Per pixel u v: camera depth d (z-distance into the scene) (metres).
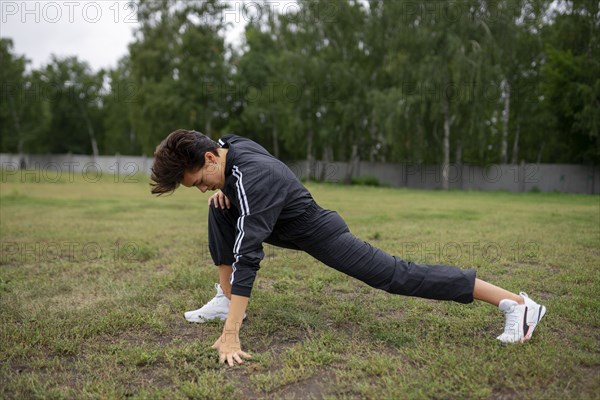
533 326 2.24
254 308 2.84
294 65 23.20
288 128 24.75
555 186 21.45
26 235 5.57
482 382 1.89
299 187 2.22
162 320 2.69
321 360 2.13
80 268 3.95
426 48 20.61
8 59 37.03
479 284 2.26
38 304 2.97
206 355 2.20
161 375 2.03
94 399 1.83
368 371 2.02
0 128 37.81
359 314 2.71
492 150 26.69
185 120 28.98
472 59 20.06
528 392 1.83
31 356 2.24
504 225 6.24
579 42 21.14
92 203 10.09
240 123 29.64
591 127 19.44
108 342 2.41
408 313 2.76
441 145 22.91
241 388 1.92
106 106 40.91
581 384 1.87
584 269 3.62
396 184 25.16
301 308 2.85
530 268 3.73
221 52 29.58
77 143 42.09
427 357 2.14
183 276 3.56
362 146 27.02
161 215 7.83
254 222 2.09
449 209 9.02
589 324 2.51
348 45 23.88
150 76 30.03
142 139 31.97
